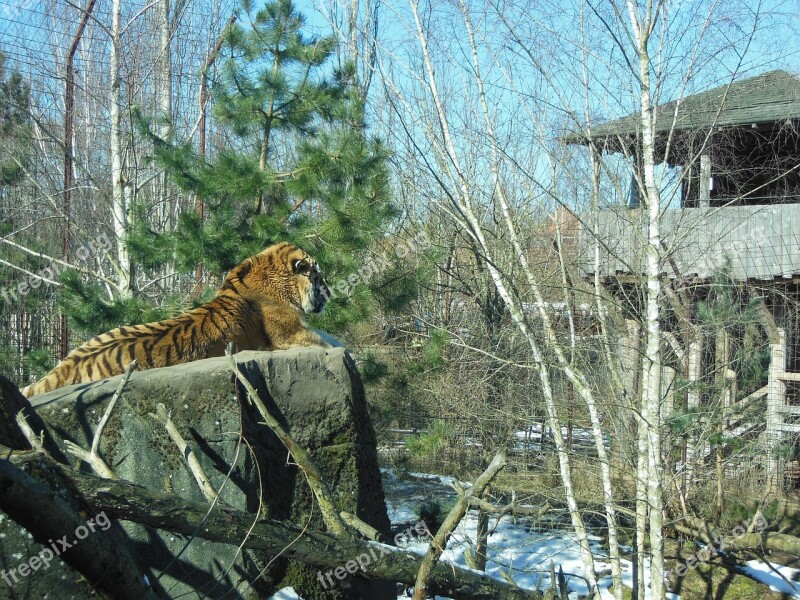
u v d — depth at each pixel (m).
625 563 9.34
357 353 11.80
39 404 4.93
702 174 9.19
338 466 5.65
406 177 7.59
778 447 10.54
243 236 10.47
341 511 5.45
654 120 6.66
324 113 11.03
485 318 13.56
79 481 3.93
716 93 7.37
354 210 10.32
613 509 7.32
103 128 14.17
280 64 11.20
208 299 10.13
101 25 11.92
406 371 12.38
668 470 8.48
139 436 4.96
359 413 5.93
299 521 5.39
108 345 6.21
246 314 7.22
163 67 14.84
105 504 3.94
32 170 13.51
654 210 6.64
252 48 11.05
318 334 7.84
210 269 10.33
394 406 12.68
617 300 7.89
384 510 6.29
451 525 4.46
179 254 10.09
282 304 7.61
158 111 14.16
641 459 7.04
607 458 7.30
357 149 10.27
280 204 10.98
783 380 13.26
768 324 10.62
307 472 4.70
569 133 7.38
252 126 11.30
